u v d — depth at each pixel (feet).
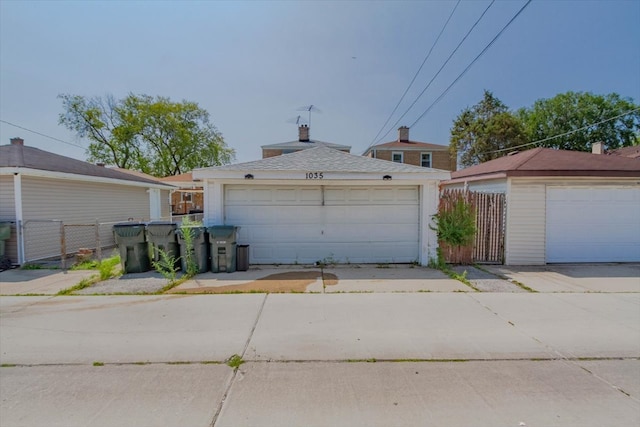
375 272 25.22
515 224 29.04
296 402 9.17
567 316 15.93
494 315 16.05
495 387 9.93
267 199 27.86
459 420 8.39
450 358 11.73
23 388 9.79
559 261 29.45
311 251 28.19
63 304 17.53
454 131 102.99
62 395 9.45
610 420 8.39
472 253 28.81
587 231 29.45
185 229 24.31
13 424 8.20
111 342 12.91
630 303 18.02
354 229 28.27
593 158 31.24
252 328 14.35
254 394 9.55
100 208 42.45
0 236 27.61
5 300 18.25
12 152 33.83
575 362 11.47
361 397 9.42
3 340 13.07
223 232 24.63
